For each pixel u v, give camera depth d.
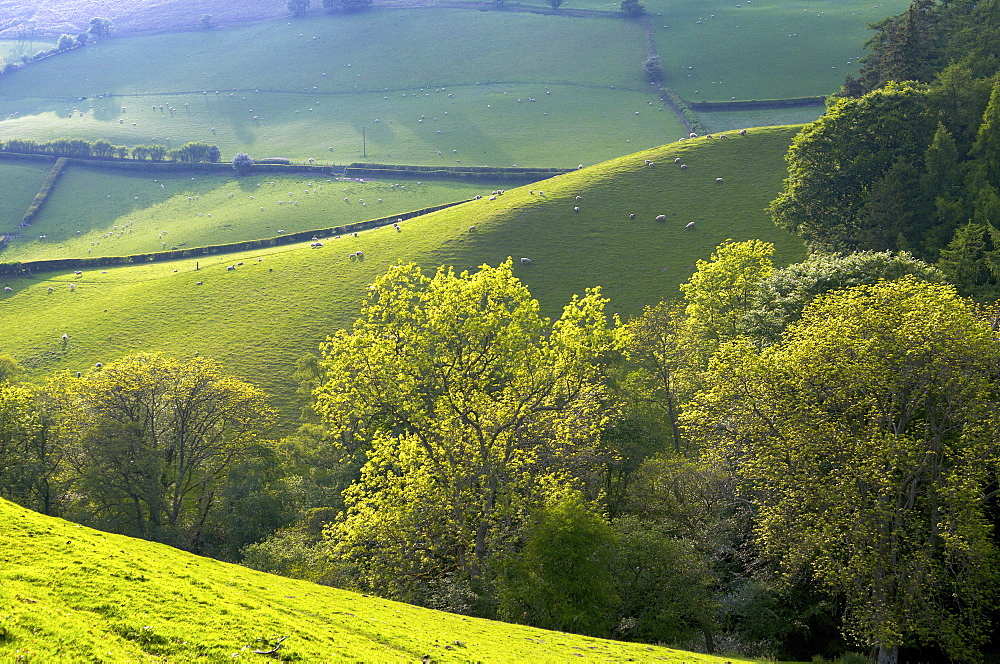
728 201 125.31
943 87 82.06
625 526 45.72
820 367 41.47
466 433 52.50
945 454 39.88
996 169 73.81
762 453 42.09
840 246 82.31
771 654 42.75
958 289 64.81
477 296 54.09
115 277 143.12
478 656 26.61
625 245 119.00
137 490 65.88
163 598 23.58
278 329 111.31
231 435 73.75
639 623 41.94
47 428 69.56
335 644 23.62
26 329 122.12
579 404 55.88
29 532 27.09
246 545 65.81
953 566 41.41
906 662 42.59
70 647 17.70
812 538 38.19
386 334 54.41
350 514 54.72
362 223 170.25
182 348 109.50
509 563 42.25
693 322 77.44
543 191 137.38
